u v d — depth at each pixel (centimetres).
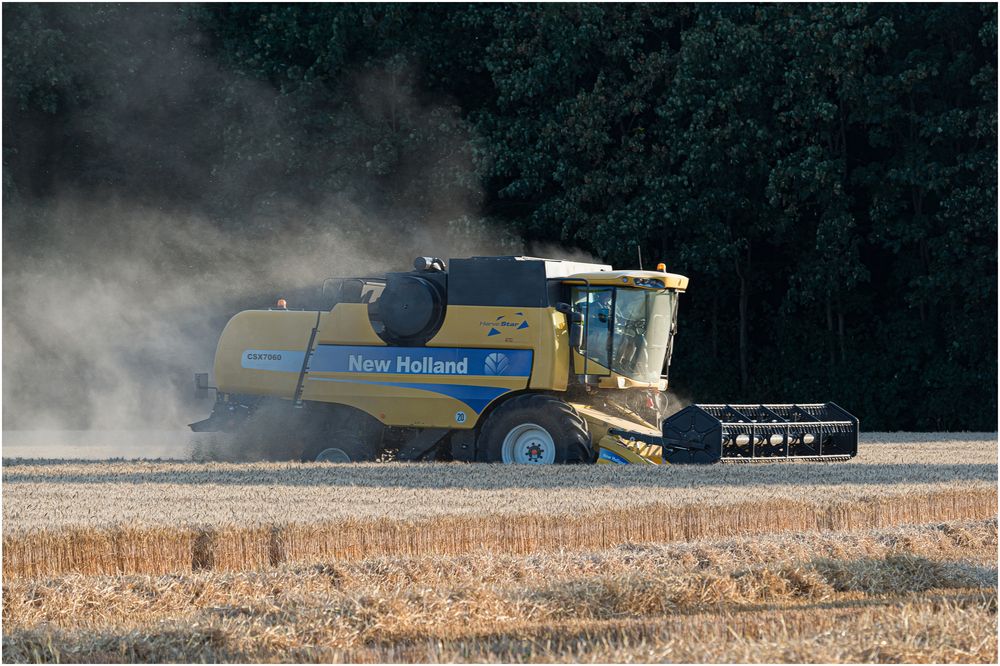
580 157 10825
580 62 11038
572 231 10856
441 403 6081
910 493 4509
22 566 3231
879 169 10412
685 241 10625
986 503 4728
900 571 3541
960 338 10225
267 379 6475
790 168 10031
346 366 6306
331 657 2602
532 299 6006
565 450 5781
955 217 10094
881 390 10494
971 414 10319
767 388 10888
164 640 2719
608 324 6072
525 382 5962
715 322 11169
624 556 3628
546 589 3184
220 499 4112
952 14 10162
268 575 3291
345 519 3584
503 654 2586
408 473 5050
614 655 2475
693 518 4025
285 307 6781
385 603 2972
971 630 2678
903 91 10069
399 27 11288
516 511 3775
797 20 10138
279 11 11294
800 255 10944
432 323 6125
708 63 10350
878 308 11156
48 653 2642
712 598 3231
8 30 10881
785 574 3444
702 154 10100
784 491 4444
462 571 3397
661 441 5722
